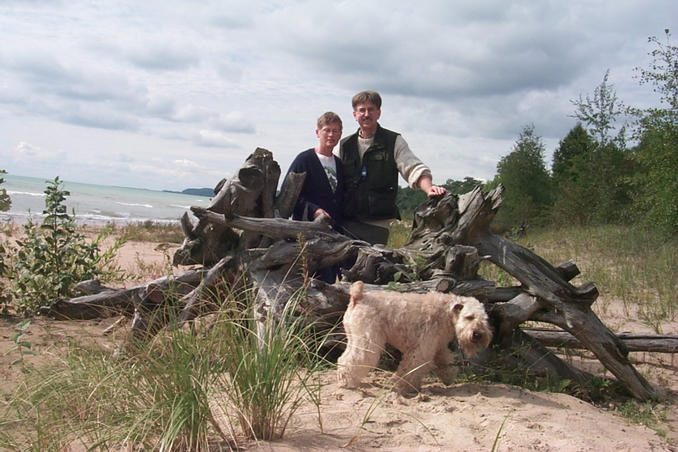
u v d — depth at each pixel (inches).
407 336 192.5
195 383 140.8
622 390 235.0
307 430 152.1
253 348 151.9
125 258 538.6
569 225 1189.1
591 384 233.0
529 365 230.5
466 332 184.9
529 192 1584.6
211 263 255.8
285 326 181.0
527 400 193.2
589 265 577.0
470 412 173.8
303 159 287.3
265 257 235.6
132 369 149.9
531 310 231.8
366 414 157.2
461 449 145.3
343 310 221.6
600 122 1224.2
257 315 214.8
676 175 777.6
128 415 139.8
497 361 231.3
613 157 1208.2
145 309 233.1
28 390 158.9
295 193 270.5
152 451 124.6
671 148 783.7
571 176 1327.5
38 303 303.3
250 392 144.8
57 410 149.7
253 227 237.1
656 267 539.8
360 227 294.2
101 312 242.7
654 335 269.1
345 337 221.8
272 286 226.4
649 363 284.8
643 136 821.2
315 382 192.9
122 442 131.0
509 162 1605.6
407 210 1100.5
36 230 328.2
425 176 275.0
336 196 290.7
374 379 207.0
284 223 241.4
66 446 136.6
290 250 235.0
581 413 185.5
